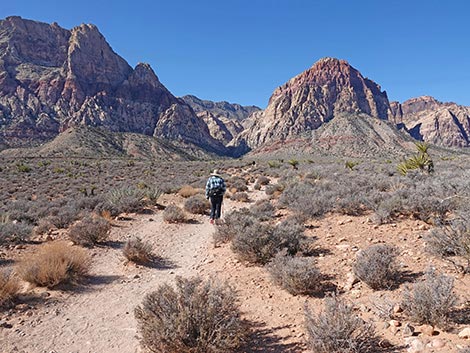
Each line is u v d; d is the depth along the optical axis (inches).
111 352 173.3
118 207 603.5
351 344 135.0
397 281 202.8
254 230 294.2
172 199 811.4
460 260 211.9
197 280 188.5
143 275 295.3
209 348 148.1
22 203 724.0
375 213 360.5
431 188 406.9
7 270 253.3
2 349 177.8
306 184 701.3
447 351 129.3
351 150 7760.8
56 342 185.0
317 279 217.5
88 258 308.0
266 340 165.0
